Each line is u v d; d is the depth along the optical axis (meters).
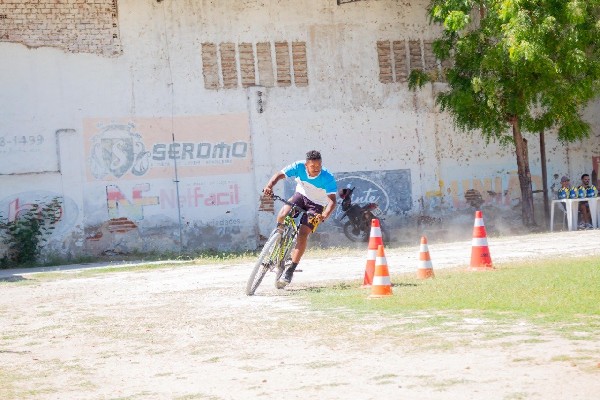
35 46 33.50
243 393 8.57
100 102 34.22
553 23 33.22
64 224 33.53
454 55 36.81
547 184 40.16
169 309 15.63
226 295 17.16
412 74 37.84
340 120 37.16
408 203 37.94
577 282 15.11
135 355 11.28
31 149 33.31
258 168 35.97
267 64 36.38
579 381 8.00
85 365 10.84
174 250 34.75
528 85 34.66
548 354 9.28
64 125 33.75
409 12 38.28
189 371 9.97
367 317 12.91
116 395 8.94
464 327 11.40
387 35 37.94
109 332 13.37
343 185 37.06
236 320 13.57
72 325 14.48
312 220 17.12
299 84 36.69
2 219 32.81
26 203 33.16
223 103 35.72
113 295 18.94
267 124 36.19
